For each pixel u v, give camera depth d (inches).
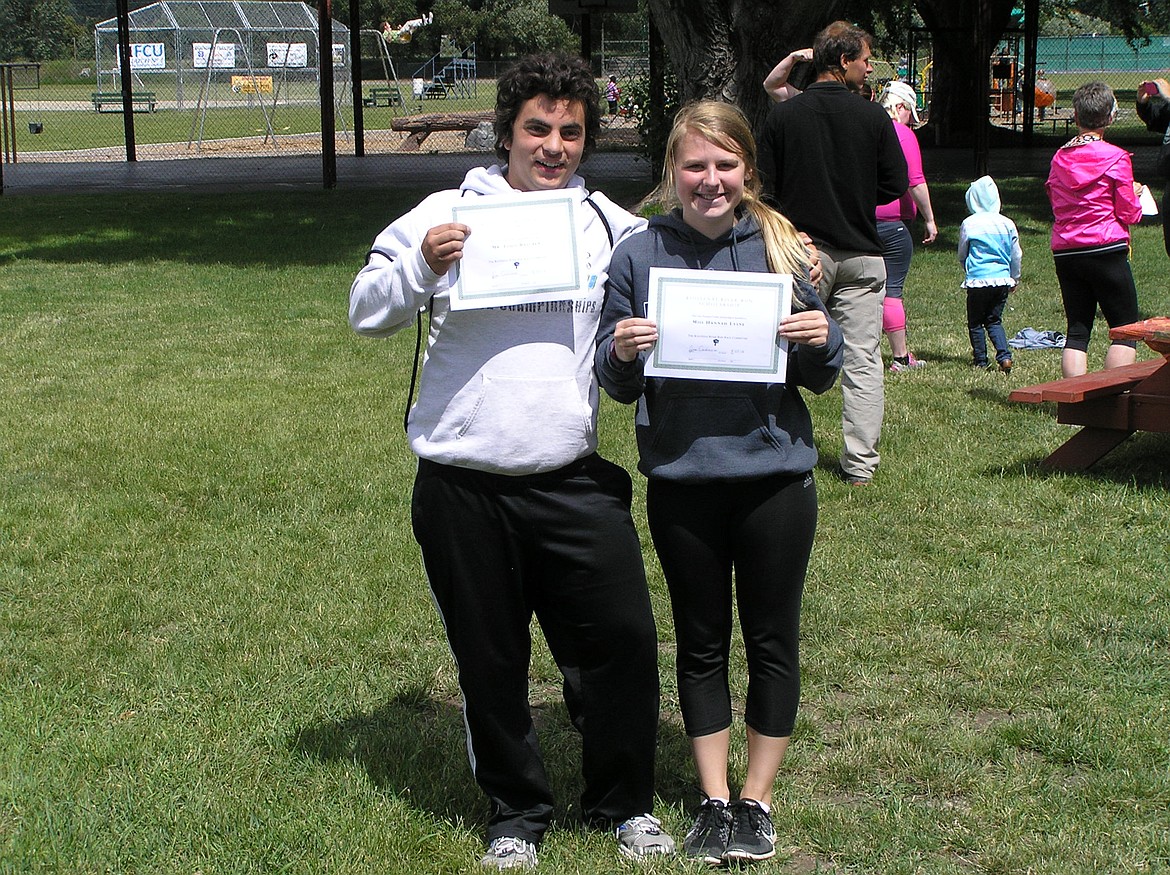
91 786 144.2
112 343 404.2
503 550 124.7
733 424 125.3
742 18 599.8
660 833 131.9
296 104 1886.1
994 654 175.6
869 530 226.5
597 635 126.6
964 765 147.8
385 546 221.8
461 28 2549.2
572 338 124.7
